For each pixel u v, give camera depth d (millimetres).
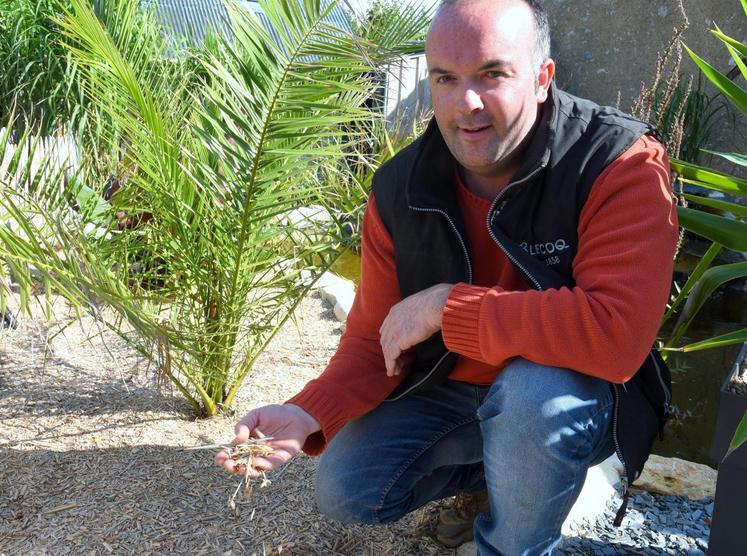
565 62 7266
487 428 1475
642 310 1365
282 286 2447
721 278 1771
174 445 2361
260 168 2086
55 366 2887
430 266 1650
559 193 1490
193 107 2203
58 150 2779
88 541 1897
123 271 2422
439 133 1614
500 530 1505
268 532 1949
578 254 1485
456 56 1434
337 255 2428
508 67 1431
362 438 1729
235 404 2666
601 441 1504
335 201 2537
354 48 1938
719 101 6223
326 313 3730
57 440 2371
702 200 1887
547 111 1515
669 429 2986
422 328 1555
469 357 1588
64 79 4273
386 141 2572
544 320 1385
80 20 2354
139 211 2492
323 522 1987
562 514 1484
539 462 1407
